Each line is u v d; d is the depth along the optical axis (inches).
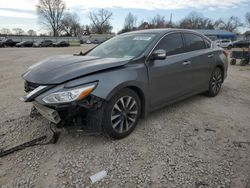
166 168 102.1
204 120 151.3
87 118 112.9
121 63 121.5
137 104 129.8
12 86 246.7
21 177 97.0
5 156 110.7
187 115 159.2
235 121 150.3
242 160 107.5
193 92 175.0
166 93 147.4
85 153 112.3
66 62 124.0
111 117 117.0
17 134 131.6
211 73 191.0
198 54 172.1
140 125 142.2
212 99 195.9
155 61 137.2
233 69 418.0
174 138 127.5
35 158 109.0
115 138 122.8
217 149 116.8
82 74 108.4
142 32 159.9
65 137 126.0
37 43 1808.6
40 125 141.6
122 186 91.7
